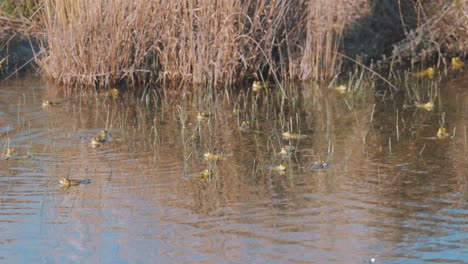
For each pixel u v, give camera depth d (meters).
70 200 8.95
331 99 13.84
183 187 9.36
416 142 11.14
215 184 9.47
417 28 15.95
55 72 14.90
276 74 15.41
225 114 12.91
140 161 10.34
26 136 11.48
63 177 9.68
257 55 15.06
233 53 14.74
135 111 13.07
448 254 7.55
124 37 14.80
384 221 8.30
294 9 15.16
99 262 7.49
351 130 11.85
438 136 11.37
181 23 14.77
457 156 10.44
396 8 16.27
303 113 12.95
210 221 8.35
